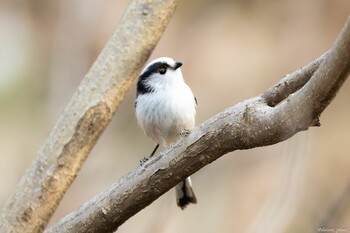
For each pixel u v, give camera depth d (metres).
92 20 12.85
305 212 8.86
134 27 5.85
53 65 12.86
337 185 10.84
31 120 13.36
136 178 5.32
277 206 7.38
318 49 12.62
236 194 10.44
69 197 11.16
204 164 5.10
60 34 12.95
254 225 7.24
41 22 13.99
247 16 13.11
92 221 5.44
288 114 4.48
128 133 12.45
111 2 12.89
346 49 4.05
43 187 5.48
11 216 5.44
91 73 5.76
